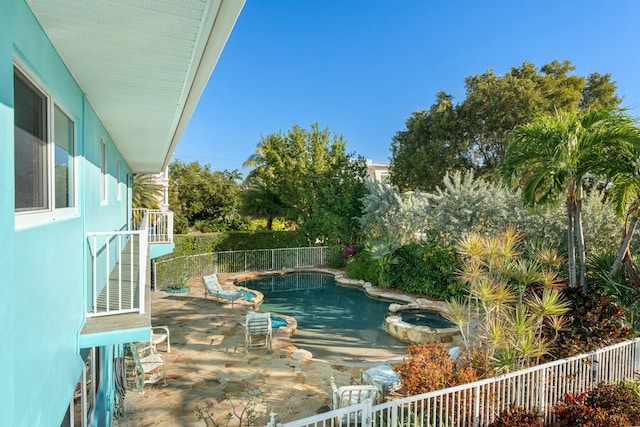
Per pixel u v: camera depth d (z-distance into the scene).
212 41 2.92
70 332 3.21
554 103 18.91
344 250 19.75
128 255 8.41
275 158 24.30
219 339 9.30
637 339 6.39
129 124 5.79
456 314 6.41
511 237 7.03
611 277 8.03
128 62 3.32
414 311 12.60
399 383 6.26
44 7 2.40
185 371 7.46
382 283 15.15
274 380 7.11
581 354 5.85
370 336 10.55
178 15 2.55
